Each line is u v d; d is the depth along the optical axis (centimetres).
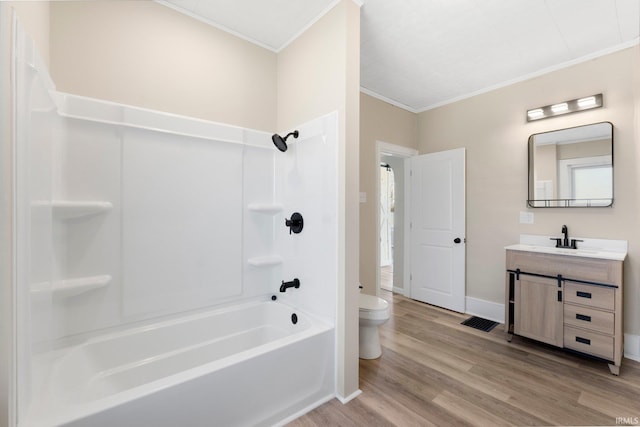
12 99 91
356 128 189
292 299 226
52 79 155
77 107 160
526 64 272
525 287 252
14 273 92
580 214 262
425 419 165
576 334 225
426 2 191
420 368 219
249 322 225
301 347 170
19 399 97
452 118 355
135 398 116
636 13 201
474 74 292
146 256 184
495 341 265
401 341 266
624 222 239
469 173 339
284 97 238
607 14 203
